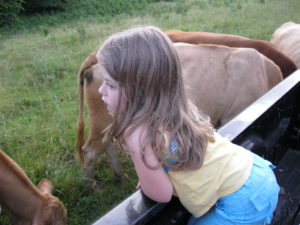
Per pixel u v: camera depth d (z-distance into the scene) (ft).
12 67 24.04
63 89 19.54
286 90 8.27
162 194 4.82
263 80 11.59
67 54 25.50
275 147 8.78
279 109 8.34
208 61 12.05
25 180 8.49
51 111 16.92
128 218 4.74
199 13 38.55
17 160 12.64
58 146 13.74
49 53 26.27
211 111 12.23
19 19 48.16
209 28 30.07
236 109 11.89
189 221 5.68
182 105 4.82
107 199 11.80
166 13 41.04
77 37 30.66
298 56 16.56
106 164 13.55
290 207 7.79
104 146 12.00
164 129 4.54
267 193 5.30
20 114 17.07
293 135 9.74
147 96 4.54
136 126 4.52
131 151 4.65
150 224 5.13
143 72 4.43
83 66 11.50
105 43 4.66
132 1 54.85
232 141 6.43
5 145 13.99
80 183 12.05
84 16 49.96
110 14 49.60
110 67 4.50
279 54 12.60
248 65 11.65
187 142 4.65
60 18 49.57
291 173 8.89
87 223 10.96
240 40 13.23
